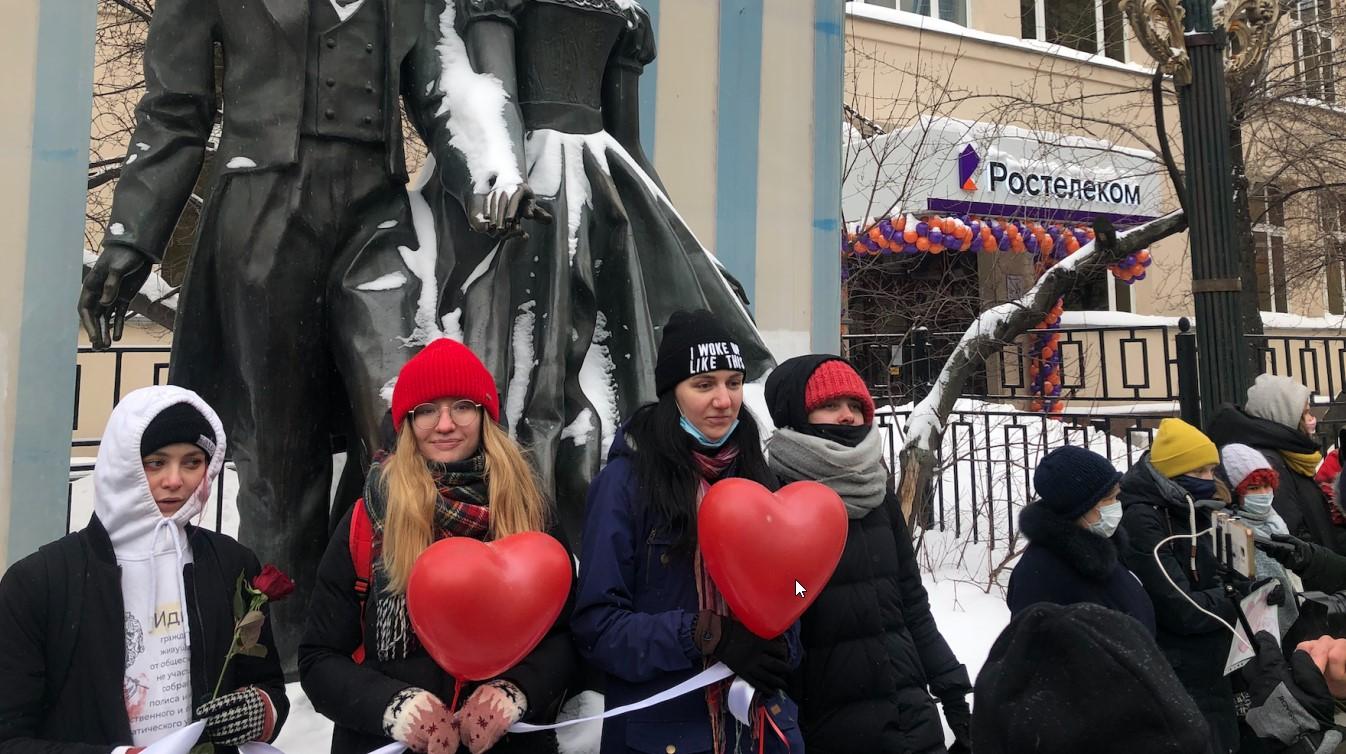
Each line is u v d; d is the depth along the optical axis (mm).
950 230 11172
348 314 3342
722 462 2271
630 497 2209
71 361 3871
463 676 1950
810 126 6766
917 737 2443
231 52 3346
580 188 3605
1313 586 3047
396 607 2039
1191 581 3279
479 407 2195
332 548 2137
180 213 3344
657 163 6129
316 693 2002
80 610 1794
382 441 3113
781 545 2018
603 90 3955
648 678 2064
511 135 3230
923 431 7043
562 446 3496
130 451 1849
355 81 3434
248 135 3322
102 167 9977
